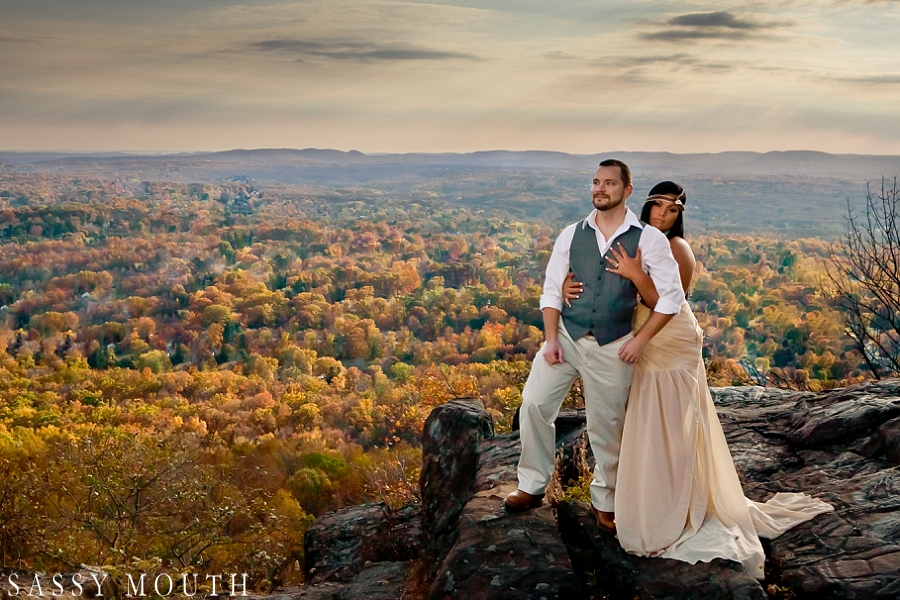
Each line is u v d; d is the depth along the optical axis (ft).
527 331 294.87
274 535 19.47
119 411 141.28
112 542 17.75
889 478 11.56
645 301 9.68
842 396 15.01
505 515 10.78
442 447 14.34
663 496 10.09
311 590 14.33
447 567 10.10
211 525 18.17
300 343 285.02
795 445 13.80
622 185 9.59
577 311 9.97
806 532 10.47
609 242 9.73
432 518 13.82
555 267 10.23
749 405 16.58
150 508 18.76
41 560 17.04
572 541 10.69
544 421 10.53
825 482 12.07
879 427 12.87
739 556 9.77
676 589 9.42
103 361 270.67
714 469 10.55
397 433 54.90
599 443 10.43
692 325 10.18
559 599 9.40
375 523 18.26
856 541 10.01
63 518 17.69
